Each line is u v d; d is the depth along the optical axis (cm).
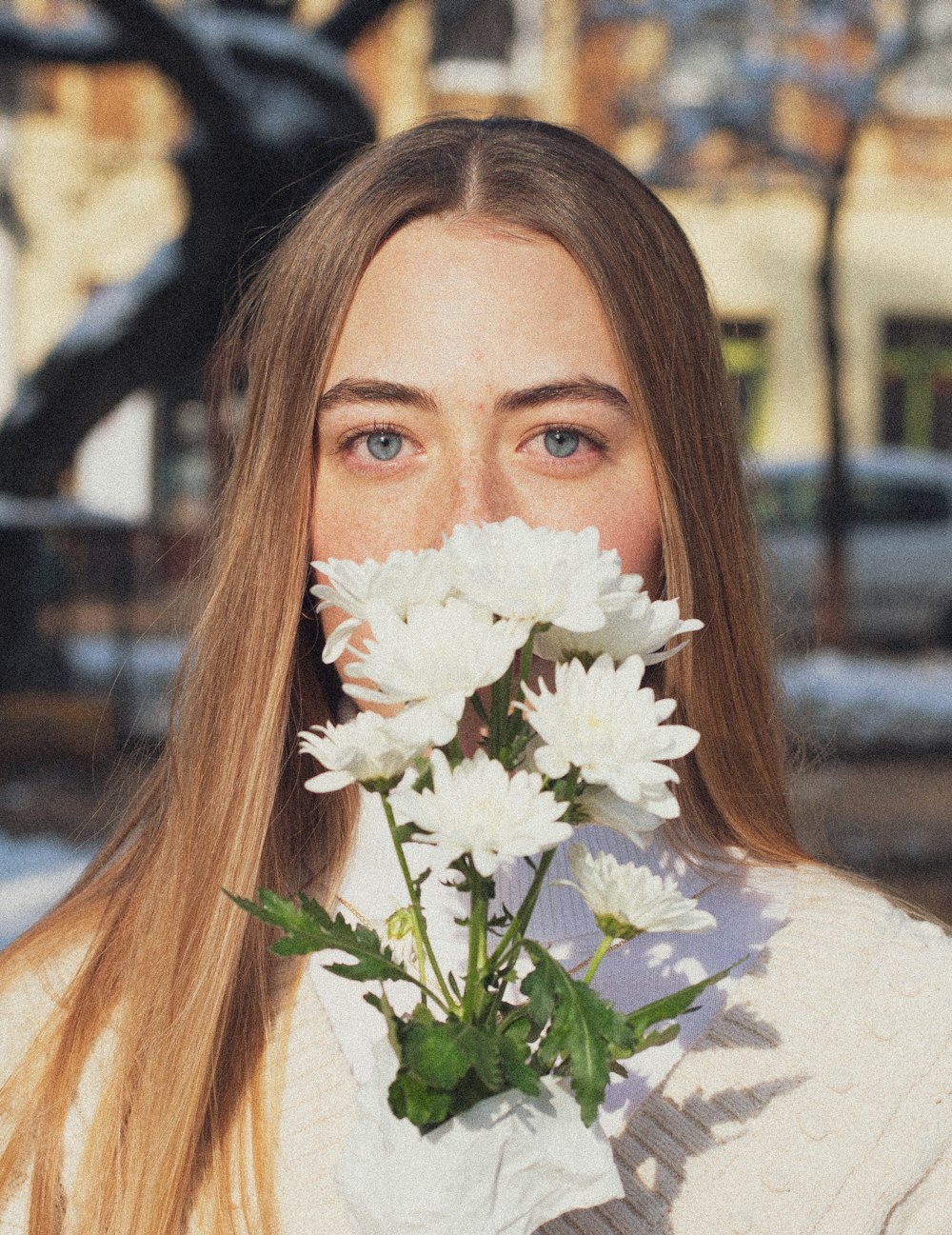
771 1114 128
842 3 1312
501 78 1617
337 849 146
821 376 1800
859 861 662
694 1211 125
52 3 1063
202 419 1549
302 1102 132
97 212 1741
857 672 1145
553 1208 95
